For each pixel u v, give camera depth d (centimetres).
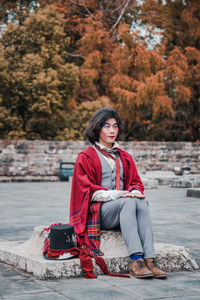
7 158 2094
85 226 410
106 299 322
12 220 779
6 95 2392
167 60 2502
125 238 388
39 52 2442
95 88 2875
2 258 447
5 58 2436
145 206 400
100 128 431
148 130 2864
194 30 2583
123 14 2856
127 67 2492
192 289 351
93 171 422
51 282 370
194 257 479
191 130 2759
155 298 326
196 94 2692
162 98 2414
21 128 2466
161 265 416
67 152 2169
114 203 404
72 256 394
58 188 1666
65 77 2430
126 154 442
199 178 1847
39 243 433
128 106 2462
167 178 1948
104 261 394
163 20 2672
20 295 331
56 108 2408
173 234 641
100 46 2670
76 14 2959
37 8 2858
